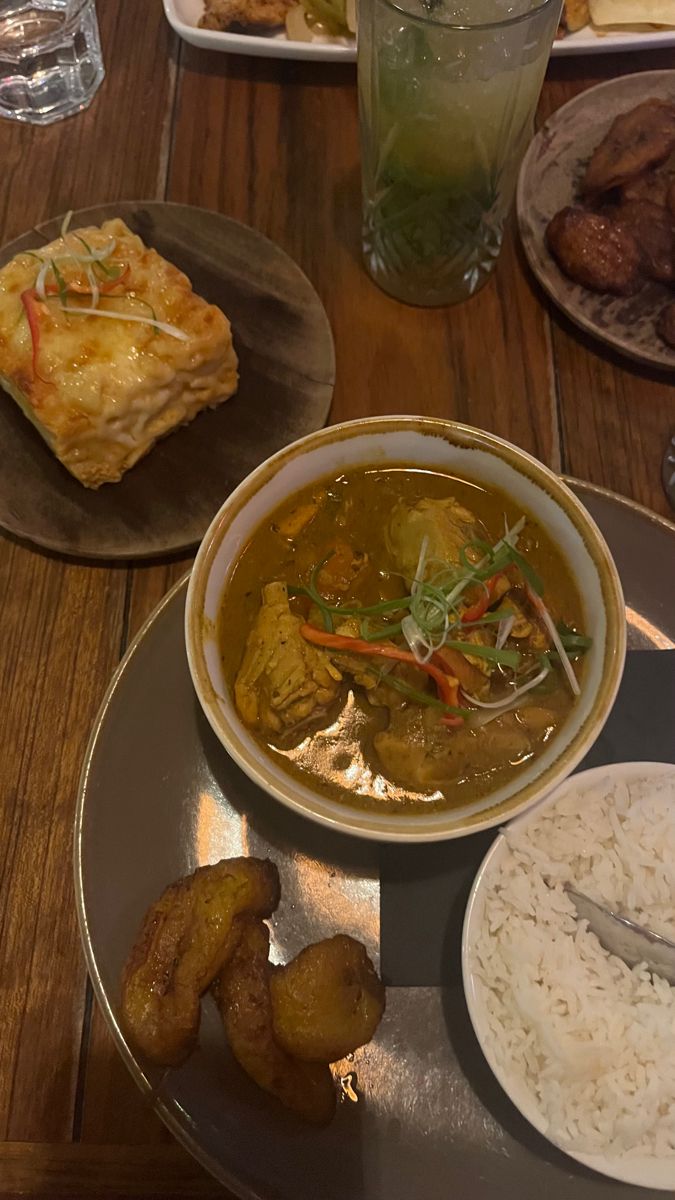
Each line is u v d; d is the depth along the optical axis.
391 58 0.39
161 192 0.54
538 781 0.31
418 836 0.30
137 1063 0.32
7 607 0.42
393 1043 0.33
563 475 0.44
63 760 0.39
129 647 0.38
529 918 0.35
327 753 0.35
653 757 0.38
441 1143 0.32
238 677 0.35
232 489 0.43
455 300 0.50
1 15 0.55
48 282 0.43
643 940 0.35
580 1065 0.33
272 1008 0.32
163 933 0.33
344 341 0.49
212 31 0.54
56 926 0.36
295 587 0.37
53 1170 0.33
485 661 0.35
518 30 0.38
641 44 0.55
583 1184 0.31
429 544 0.36
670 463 0.45
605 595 0.34
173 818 0.36
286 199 0.54
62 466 0.44
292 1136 0.31
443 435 0.37
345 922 0.35
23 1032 0.35
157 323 0.42
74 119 0.56
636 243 0.48
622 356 0.48
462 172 0.44
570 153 0.52
